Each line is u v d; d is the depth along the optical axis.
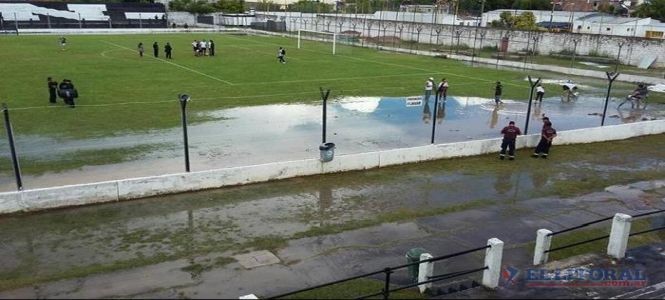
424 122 27.00
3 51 52.53
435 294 10.78
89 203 15.50
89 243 13.10
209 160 19.55
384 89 36.03
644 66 51.44
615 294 10.98
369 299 10.59
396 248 13.26
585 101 34.81
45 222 14.28
